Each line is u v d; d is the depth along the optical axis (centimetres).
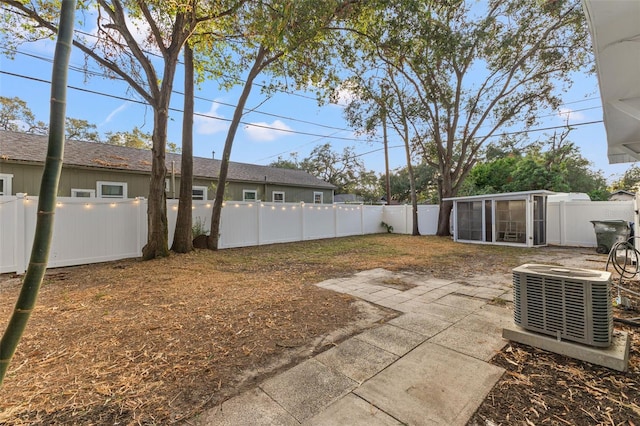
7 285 452
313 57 742
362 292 422
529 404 175
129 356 235
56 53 98
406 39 714
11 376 205
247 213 951
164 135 660
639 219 521
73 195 941
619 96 235
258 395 186
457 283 477
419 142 1278
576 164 1969
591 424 158
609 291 220
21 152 880
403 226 1457
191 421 163
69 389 191
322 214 1205
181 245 745
